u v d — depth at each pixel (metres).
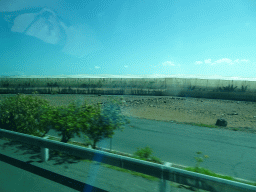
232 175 5.11
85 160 5.05
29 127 7.37
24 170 4.29
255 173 5.29
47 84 40.25
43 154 4.88
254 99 25.94
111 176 4.11
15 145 6.16
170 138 8.84
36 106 7.39
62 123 5.59
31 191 3.40
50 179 3.88
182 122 12.85
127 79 38.28
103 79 39.50
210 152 7.04
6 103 7.36
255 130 10.99
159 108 18.98
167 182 3.23
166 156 6.44
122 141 8.02
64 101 23.27
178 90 32.56
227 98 27.83
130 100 24.59
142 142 8.00
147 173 3.33
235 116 15.48
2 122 7.30
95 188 3.56
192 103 22.77
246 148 7.68
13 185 3.61
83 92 35.78
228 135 9.74
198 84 33.72
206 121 13.55
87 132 5.83
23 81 39.81
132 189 3.56
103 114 5.78
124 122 6.16
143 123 12.17
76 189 3.52
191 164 5.77
